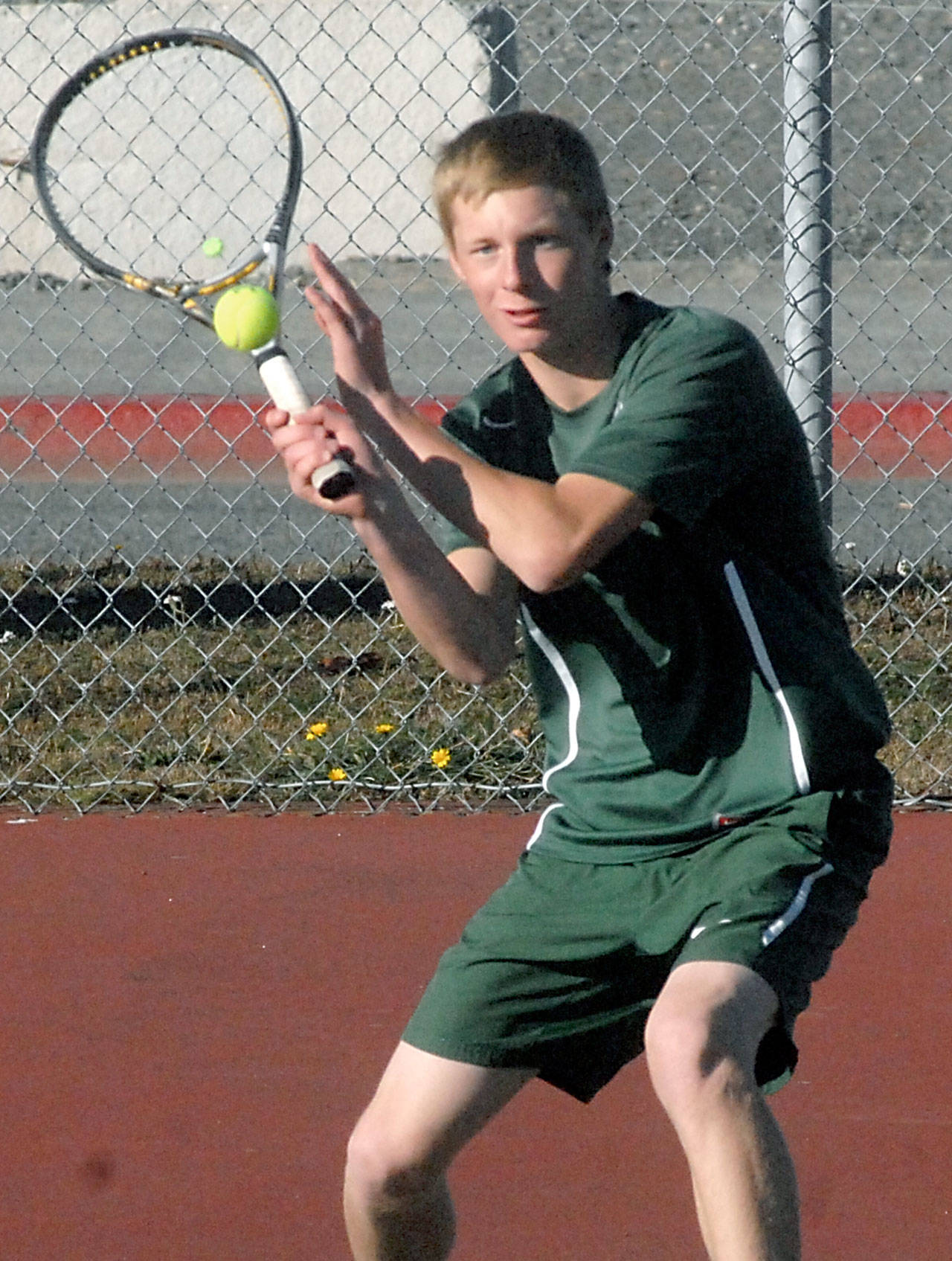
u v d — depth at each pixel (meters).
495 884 16.28
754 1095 7.35
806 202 18.48
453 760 19.20
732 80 54.84
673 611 8.62
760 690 8.55
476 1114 8.49
